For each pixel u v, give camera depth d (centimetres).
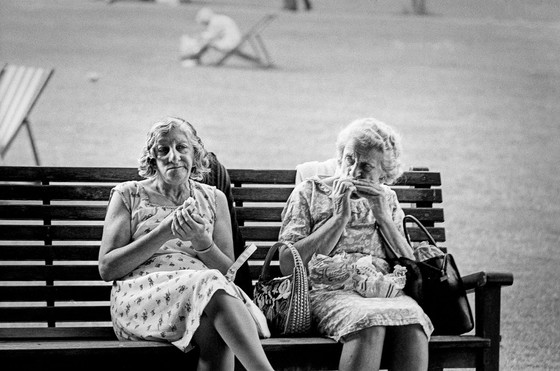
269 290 606
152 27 3300
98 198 666
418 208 708
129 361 562
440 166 1661
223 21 2603
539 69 2705
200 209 621
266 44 2988
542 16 4025
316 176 653
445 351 604
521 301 994
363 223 642
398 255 641
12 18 3306
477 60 2811
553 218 1375
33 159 1598
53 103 2023
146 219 611
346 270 623
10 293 646
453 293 616
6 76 1413
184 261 604
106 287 655
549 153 1808
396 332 589
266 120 1972
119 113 1964
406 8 4169
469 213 1372
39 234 659
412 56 2844
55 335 615
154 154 611
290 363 581
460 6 4178
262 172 695
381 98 2238
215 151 1703
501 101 2255
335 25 3488
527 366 794
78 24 3250
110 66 2494
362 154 638
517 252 1190
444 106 2178
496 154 1773
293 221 640
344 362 577
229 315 551
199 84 2322
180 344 559
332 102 2178
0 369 553
